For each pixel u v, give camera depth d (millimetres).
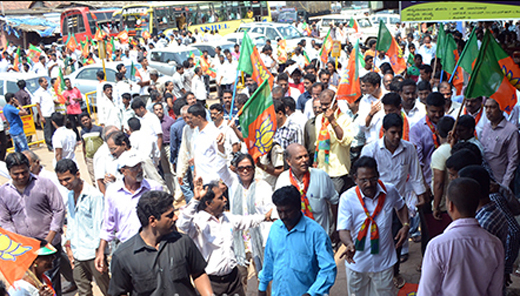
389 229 4195
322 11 34719
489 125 5668
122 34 26359
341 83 6207
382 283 4215
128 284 3393
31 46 22578
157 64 19484
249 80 10227
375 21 28594
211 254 4316
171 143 8211
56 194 5230
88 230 5090
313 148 6523
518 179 5773
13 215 5148
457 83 8086
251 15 30781
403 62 9766
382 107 6152
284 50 17125
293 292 3691
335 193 4895
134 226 4824
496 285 3125
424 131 5844
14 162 4941
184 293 3396
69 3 41594
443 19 4508
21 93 14938
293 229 3658
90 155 8211
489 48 4762
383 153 5031
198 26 29531
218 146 5973
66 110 14195
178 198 9172
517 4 4172
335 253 6262
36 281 3764
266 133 5316
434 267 3092
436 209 4902
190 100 8641
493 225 3512
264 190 4695
